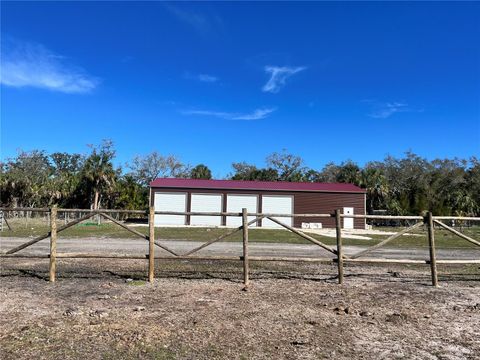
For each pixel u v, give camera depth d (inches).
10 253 330.3
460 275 392.5
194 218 1496.1
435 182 2340.1
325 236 958.4
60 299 268.4
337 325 221.3
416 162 2458.2
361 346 189.0
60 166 3154.5
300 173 2625.5
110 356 171.3
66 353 173.6
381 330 213.8
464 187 2353.6
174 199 1497.3
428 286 336.5
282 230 1209.4
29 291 291.0
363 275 382.0
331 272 394.3
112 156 1951.3
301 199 1524.4
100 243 652.7
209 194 1505.9
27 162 2481.5
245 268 331.3
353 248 660.1
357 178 2010.3
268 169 2689.5
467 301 283.6
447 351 184.2
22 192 1945.1
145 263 423.8
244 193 1513.3
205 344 188.1
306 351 181.5
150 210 335.9
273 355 176.2
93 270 376.2
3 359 166.2
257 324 220.2
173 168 2642.7
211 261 450.0
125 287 309.1
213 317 231.6
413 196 2237.9
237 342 191.5
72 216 1582.2
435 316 242.5
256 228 1330.0
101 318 225.9
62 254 330.3
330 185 1620.3
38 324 213.3
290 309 252.4
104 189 1913.1
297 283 337.1
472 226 1621.6
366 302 275.0
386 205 1926.7
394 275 382.3
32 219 1475.1
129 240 724.7
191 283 328.5
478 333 210.8
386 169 2454.5
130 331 204.1
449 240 876.6
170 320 224.5
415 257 544.7
